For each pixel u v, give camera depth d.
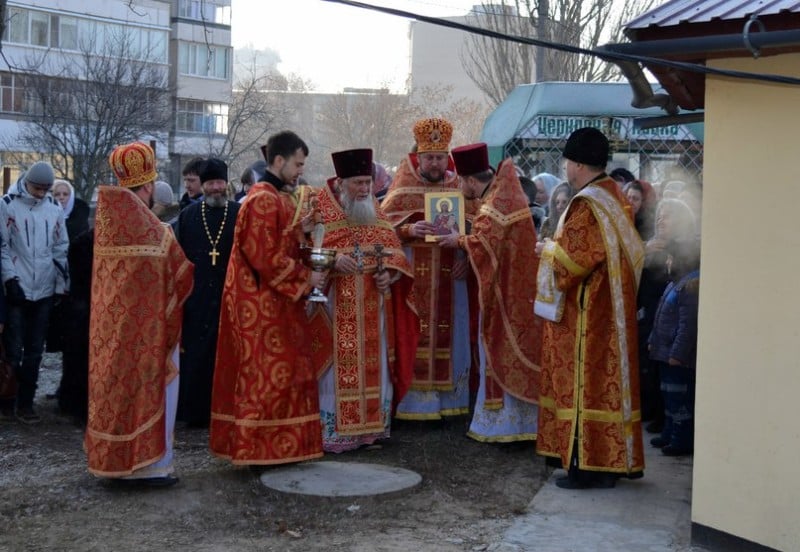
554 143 13.34
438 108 57.22
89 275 7.70
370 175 6.87
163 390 5.97
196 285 7.76
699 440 5.15
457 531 5.50
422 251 7.46
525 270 7.06
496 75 26.14
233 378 6.36
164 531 5.48
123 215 5.89
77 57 34.78
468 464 6.77
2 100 33.59
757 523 4.92
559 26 21.25
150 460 5.91
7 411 8.06
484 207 7.05
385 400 7.10
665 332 6.96
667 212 6.95
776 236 4.79
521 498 6.07
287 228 6.21
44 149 29.94
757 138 4.83
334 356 6.87
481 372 7.20
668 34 4.79
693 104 5.79
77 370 7.81
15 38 33.91
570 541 5.32
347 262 6.76
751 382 4.92
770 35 4.39
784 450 4.80
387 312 7.07
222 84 39.78
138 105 29.31
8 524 5.58
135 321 5.88
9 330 7.88
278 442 6.21
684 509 5.83
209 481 6.30
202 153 36.91
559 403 6.20
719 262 5.02
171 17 38.56
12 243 7.84
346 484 6.10
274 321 6.20
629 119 12.91
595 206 5.95
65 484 6.24
